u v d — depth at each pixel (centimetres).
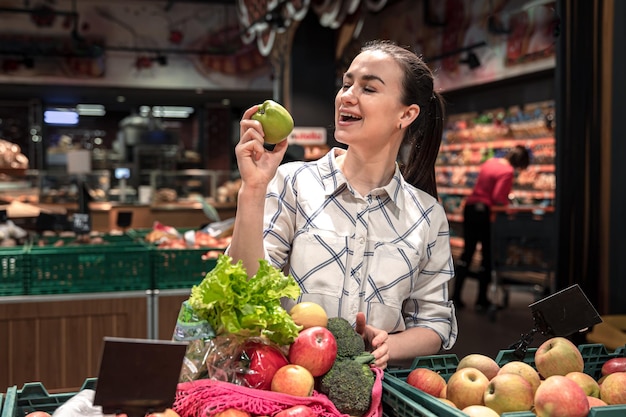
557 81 414
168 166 1307
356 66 180
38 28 1355
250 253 162
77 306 388
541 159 945
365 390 140
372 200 190
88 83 1395
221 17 1450
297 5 723
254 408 127
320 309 155
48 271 387
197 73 1452
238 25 1459
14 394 137
